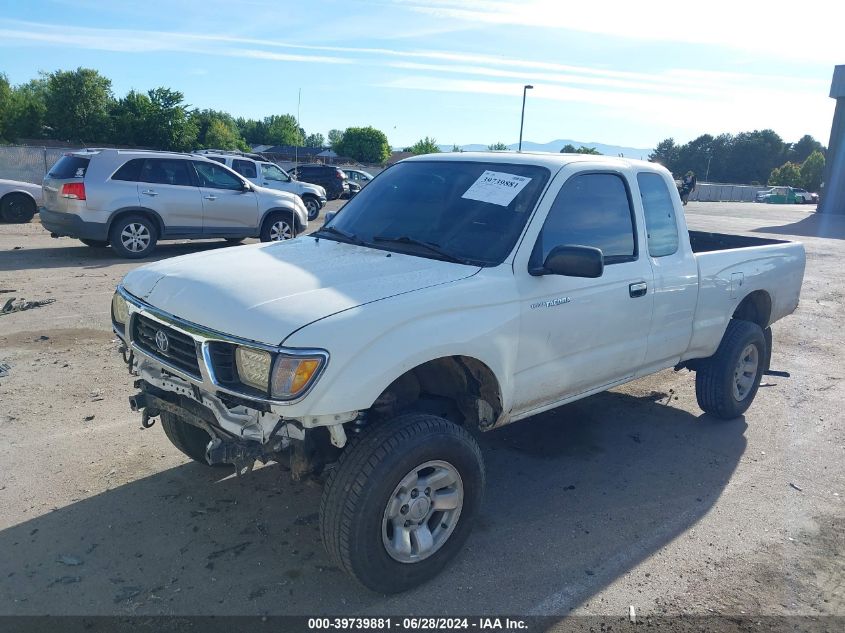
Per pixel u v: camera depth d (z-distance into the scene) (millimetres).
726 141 124250
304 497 4125
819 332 8961
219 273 3461
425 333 3131
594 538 3846
